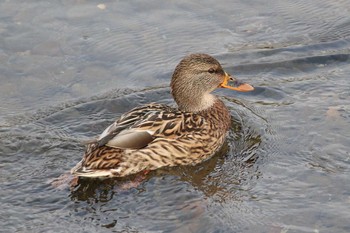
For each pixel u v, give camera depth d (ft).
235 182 40.06
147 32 56.49
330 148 42.34
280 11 59.11
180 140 41.78
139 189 39.40
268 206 37.42
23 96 49.47
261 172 40.81
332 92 48.65
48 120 46.42
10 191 38.86
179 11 59.16
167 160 41.63
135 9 59.31
